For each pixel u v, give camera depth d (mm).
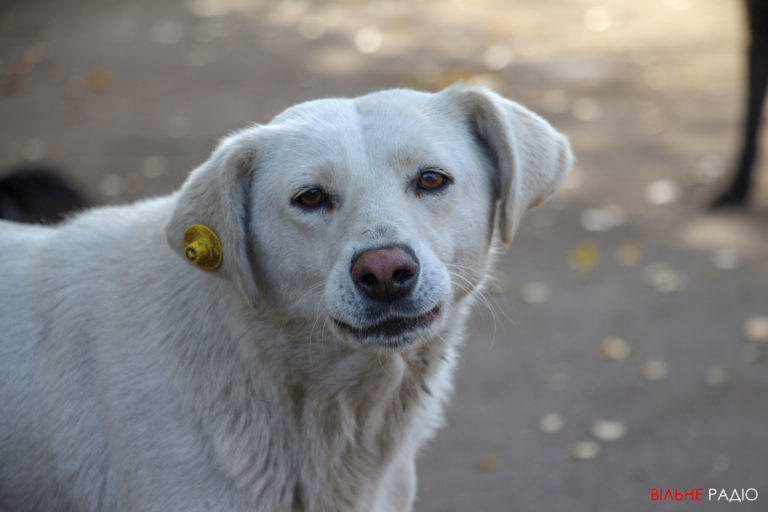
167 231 3666
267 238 3711
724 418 6961
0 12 20578
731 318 8344
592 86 14594
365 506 3906
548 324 8422
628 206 10703
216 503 3598
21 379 3787
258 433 3670
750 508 5953
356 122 3721
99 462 3691
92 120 13867
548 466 6527
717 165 11586
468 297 3990
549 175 4070
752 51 10086
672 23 17750
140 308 3721
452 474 6477
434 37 17656
